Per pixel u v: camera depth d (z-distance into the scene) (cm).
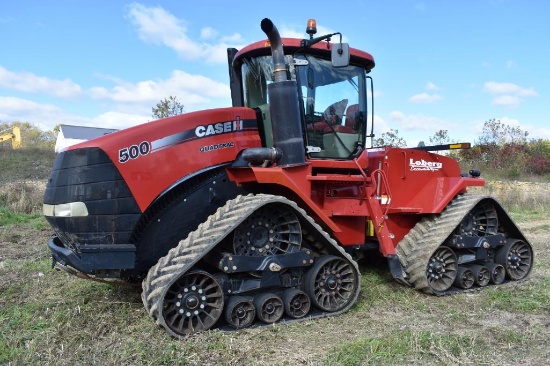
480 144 2388
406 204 573
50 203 430
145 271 443
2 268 607
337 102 534
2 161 1955
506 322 455
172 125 448
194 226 458
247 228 436
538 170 2256
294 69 493
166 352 360
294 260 446
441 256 561
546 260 733
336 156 531
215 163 464
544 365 357
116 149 418
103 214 413
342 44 467
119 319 427
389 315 475
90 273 410
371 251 640
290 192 479
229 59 577
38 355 351
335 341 401
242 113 497
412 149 589
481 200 602
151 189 429
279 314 442
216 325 425
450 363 357
